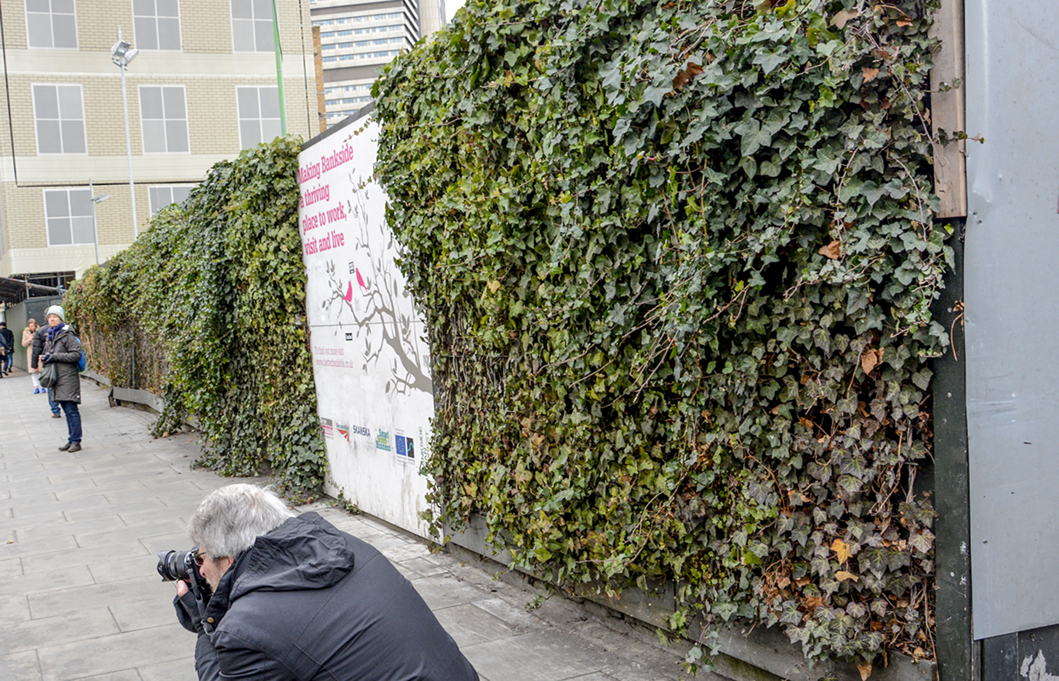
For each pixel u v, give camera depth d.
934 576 2.89
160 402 16.67
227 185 9.38
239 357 9.80
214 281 9.71
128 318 19.05
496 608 5.03
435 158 5.44
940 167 2.76
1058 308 2.91
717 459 3.44
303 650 2.09
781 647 3.45
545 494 4.61
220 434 10.33
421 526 6.50
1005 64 2.77
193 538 2.38
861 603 3.01
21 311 39.16
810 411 3.10
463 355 5.56
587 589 4.65
